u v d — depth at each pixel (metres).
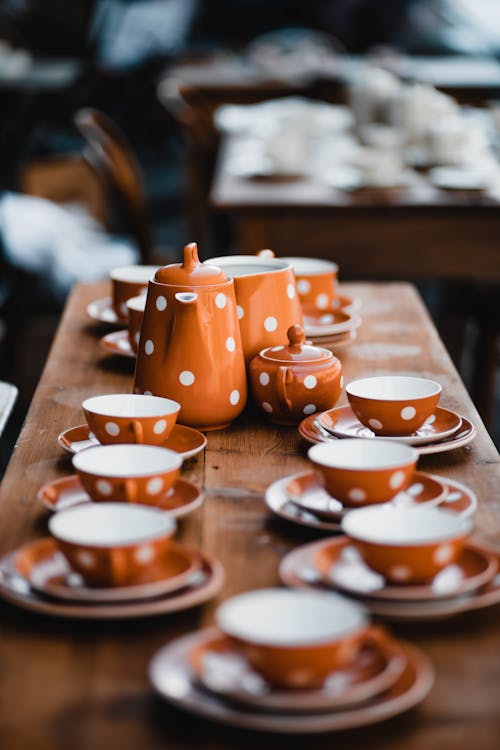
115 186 3.16
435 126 3.23
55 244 3.09
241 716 0.68
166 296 1.24
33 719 0.71
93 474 0.98
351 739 0.69
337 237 2.72
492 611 0.85
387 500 1.00
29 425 1.29
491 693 0.74
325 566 0.87
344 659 0.71
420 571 0.83
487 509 1.04
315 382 1.26
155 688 0.74
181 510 0.99
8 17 6.85
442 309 3.25
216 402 1.25
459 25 7.89
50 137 6.71
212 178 4.32
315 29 8.39
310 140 3.66
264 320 1.34
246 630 0.73
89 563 0.83
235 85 5.13
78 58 6.97
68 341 1.68
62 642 0.80
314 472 1.02
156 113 7.43
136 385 1.28
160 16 7.37
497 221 2.68
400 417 1.18
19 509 1.05
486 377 2.98
